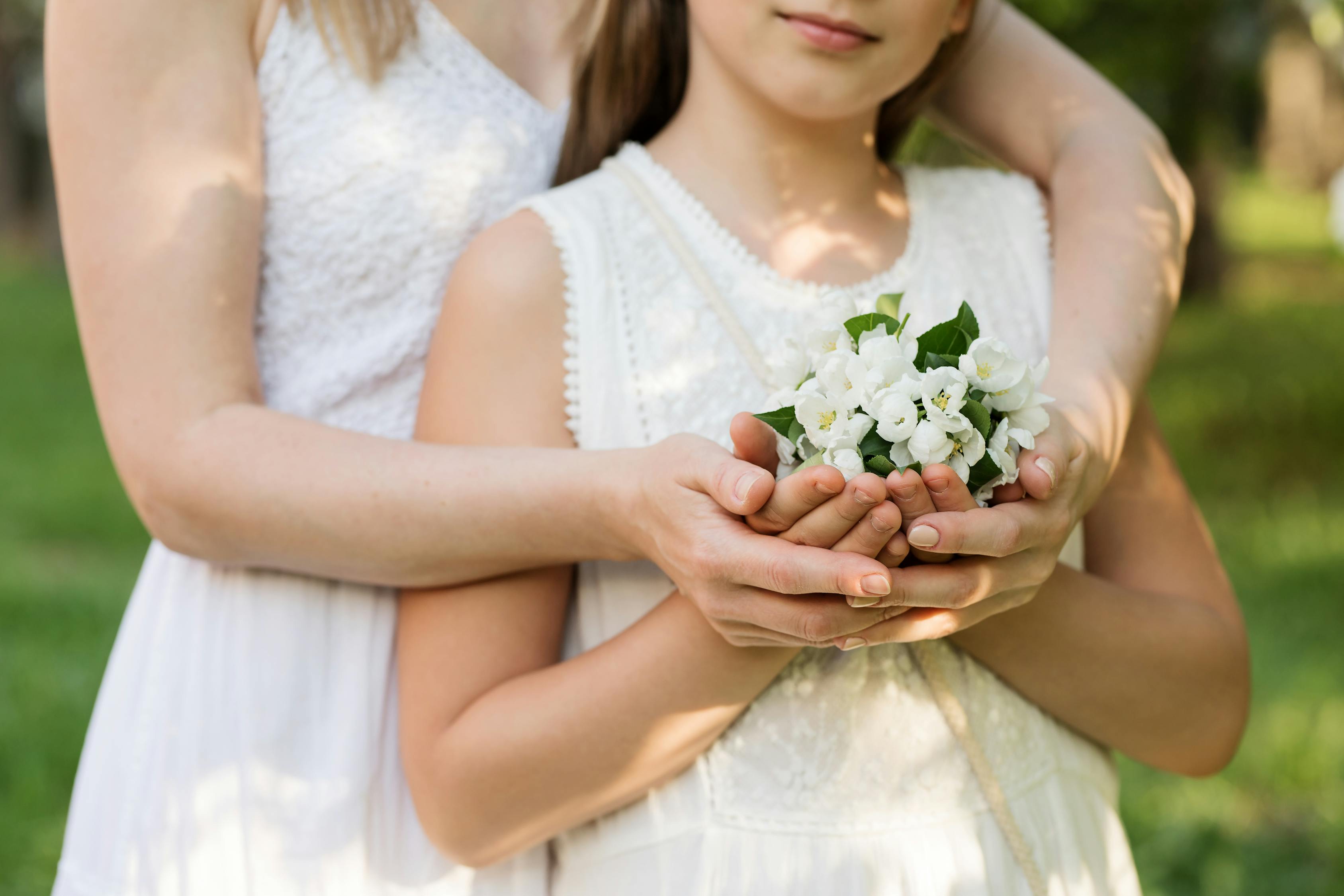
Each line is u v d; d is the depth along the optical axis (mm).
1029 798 1043
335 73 1055
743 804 1005
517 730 991
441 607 1023
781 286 1057
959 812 1021
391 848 1062
